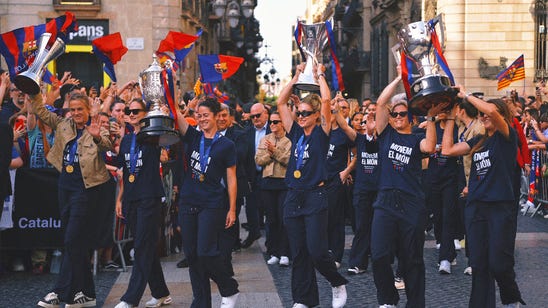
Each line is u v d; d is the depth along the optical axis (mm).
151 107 7449
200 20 32531
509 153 7082
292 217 7574
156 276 8070
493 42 28297
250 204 12156
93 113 8031
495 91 28375
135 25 26062
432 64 6797
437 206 10344
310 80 7797
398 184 7246
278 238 10883
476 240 7176
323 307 8180
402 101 7305
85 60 26203
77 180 7965
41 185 9969
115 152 9891
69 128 8070
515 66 19000
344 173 10141
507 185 7051
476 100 6914
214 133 7375
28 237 9984
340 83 8195
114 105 10156
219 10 25062
